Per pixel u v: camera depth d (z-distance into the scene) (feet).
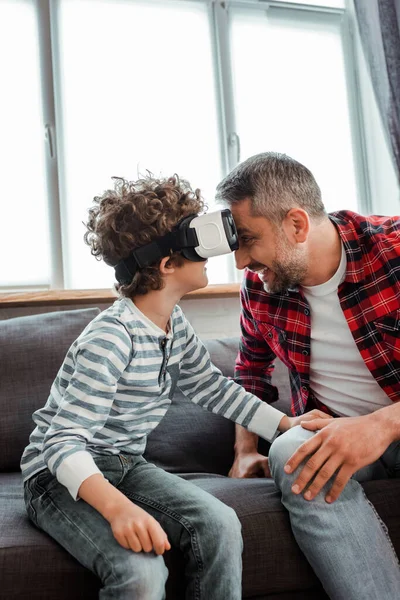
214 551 3.32
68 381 3.90
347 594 3.43
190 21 8.52
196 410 5.40
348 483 3.74
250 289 4.84
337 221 4.54
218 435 5.32
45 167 7.54
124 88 8.10
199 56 8.50
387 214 8.92
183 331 4.36
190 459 5.17
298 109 8.95
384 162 8.96
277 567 3.64
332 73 9.21
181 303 7.35
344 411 4.55
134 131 8.07
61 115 7.76
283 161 4.33
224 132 8.45
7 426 5.18
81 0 8.05
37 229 7.52
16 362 5.39
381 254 4.36
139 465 4.02
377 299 4.32
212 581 3.28
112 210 4.10
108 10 8.16
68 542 3.34
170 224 4.00
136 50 8.21
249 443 5.05
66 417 3.52
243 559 3.58
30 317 5.74
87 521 3.34
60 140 7.72
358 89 9.31
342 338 4.46
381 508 3.80
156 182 4.25
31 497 3.67
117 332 3.80
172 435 5.22
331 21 9.23
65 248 7.56
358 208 9.18
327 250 4.37
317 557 3.54
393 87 8.34
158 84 8.25
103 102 7.98
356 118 9.25
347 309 4.36
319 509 3.56
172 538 3.51
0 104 7.58
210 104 8.47
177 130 8.27
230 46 8.64
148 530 3.17
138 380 3.89
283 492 3.75
